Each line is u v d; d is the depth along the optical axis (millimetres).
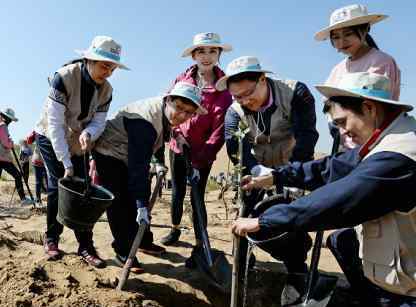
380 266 2346
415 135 2188
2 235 4320
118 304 3264
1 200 8688
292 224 2336
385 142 2211
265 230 2467
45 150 3889
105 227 5793
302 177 3033
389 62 3725
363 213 2189
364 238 2434
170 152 4770
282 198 3174
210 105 4480
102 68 3633
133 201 4043
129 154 3609
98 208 3352
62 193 3334
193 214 4352
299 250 3531
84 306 3172
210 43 4398
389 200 2152
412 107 2215
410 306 2336
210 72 4547
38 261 3703
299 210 2297
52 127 3639
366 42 3879
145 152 3596
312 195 2287
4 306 3070
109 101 3943
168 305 3680
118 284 3570
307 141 3520
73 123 3803
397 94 3779
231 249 5020
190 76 4660
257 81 3404
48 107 3680
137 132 3617
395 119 2258
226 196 11289
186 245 5094
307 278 3090
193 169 4270
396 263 2281
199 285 3955
